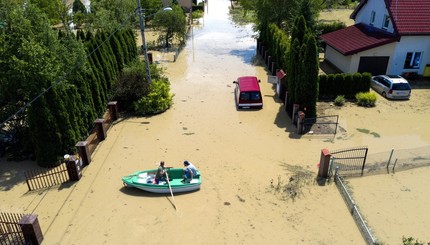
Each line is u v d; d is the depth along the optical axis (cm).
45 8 4297
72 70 1842
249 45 3988
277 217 1370
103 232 1310
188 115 2258
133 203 1462
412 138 1939
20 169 1722
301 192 1504
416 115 2217
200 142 1930
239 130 2055
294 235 1280
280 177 1612
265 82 2845
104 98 2233
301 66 2023
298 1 3328
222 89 2683
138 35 4447
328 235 1276
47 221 1363
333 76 2417
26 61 1681
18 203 1467
